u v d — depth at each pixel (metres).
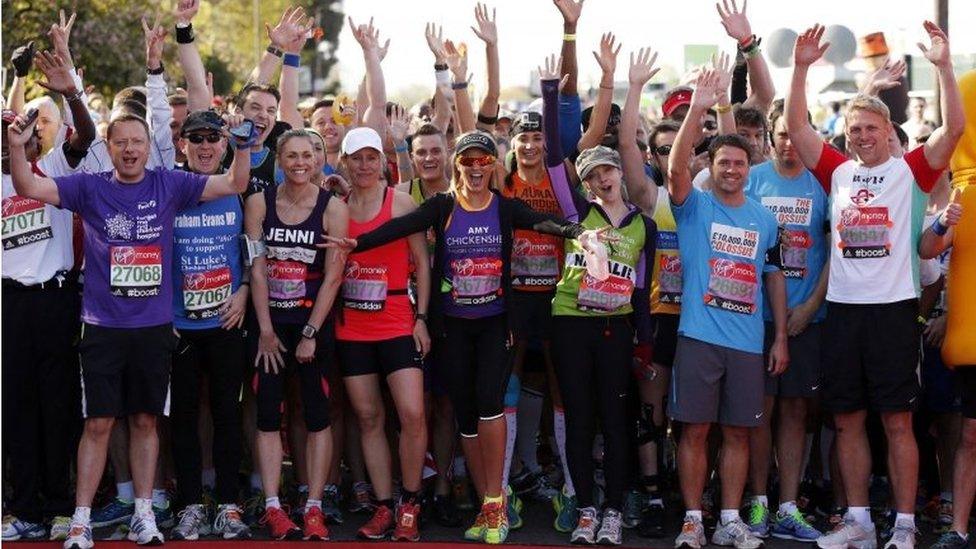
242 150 6.76
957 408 7.29
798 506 7.60
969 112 7.02
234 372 7.05
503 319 6.99
